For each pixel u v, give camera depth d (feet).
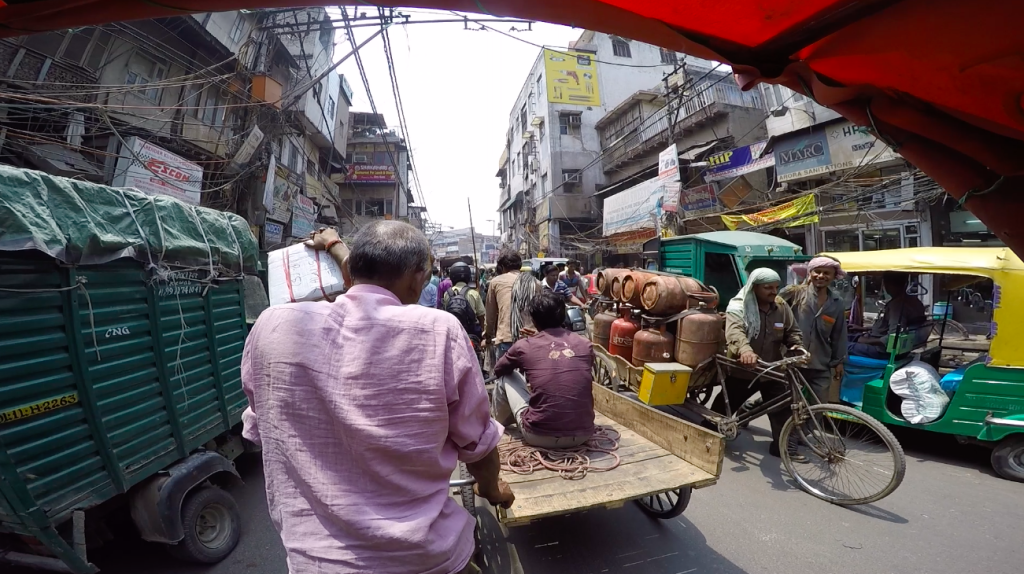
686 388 13.29
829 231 38.19
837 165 34.45
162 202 10.31
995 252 13.12
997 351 12.67
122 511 10.12
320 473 3.56
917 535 10.21
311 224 56.18
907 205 32.94
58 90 27.94
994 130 3.89
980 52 3.41
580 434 9.36
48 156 27.09
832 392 14.89
